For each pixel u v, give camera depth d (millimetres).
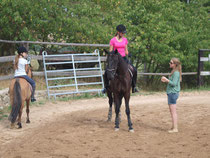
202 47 17641
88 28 14664
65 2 14773
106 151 5375
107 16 15445
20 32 14500
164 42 15961
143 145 5699
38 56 12867
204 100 11422
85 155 5188
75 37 15000
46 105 11062
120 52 7051
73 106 10938
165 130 6918
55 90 13070
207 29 18547
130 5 17094
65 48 15977
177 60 6656
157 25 15820
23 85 7145
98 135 6477
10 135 6816
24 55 7539
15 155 5324
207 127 7016
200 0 19438
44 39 15562
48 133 6789
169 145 5672
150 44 16297
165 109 9641
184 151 5289
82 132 6762
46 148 5633
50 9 14250
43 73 12898
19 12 13812
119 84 6684
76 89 13055
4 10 13367
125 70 6586
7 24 14133
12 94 7027
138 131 6840
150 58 16359
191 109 9367
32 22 14086
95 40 15008
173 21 17578
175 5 17984
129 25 15641
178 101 11445
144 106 10406
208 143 5723
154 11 17156
